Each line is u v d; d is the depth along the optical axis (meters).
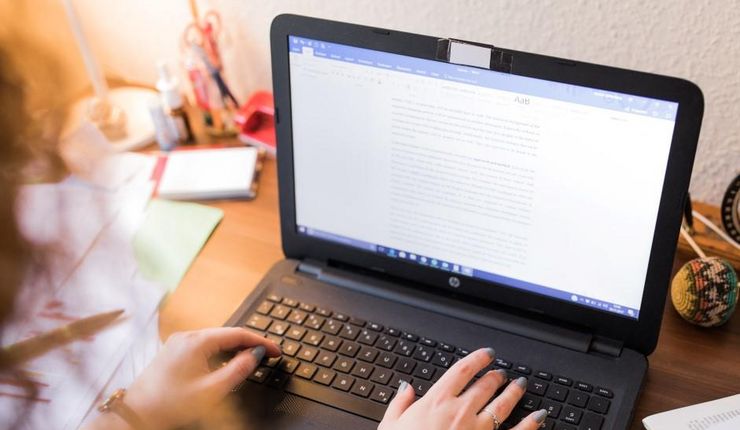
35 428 0.73
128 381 0.84
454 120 0.81
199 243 1.03
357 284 0.94
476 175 0.83
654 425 0.76
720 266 0.85
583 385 0.80
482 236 0.86
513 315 0.88
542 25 0.99
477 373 0.83
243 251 1.03
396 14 1.08
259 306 0.93
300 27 0.84
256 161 1.16
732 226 0.94
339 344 0.88
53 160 0.53
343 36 0.83
